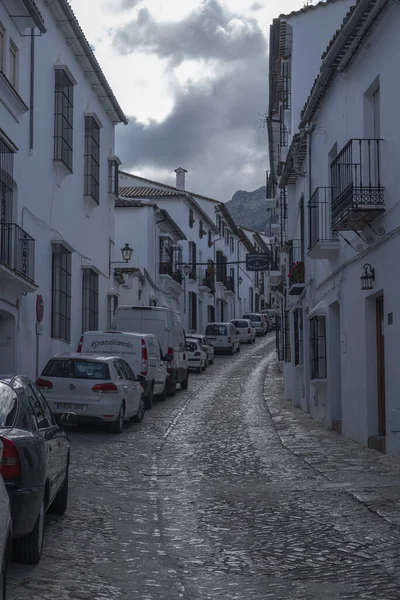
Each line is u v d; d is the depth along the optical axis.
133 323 26.47
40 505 6.83
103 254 27.86
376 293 14.06
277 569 7.20
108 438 16.98
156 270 41.03
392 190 12.94
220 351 47.31
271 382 32.09
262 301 87.44
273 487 11.43
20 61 18.25
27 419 7.13
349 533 8.46
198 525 9.10
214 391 29.23
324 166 18.03
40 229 20.09
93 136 25.92
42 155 20.27
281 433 17.94
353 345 15.77
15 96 17.30
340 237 16.73
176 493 11.18
